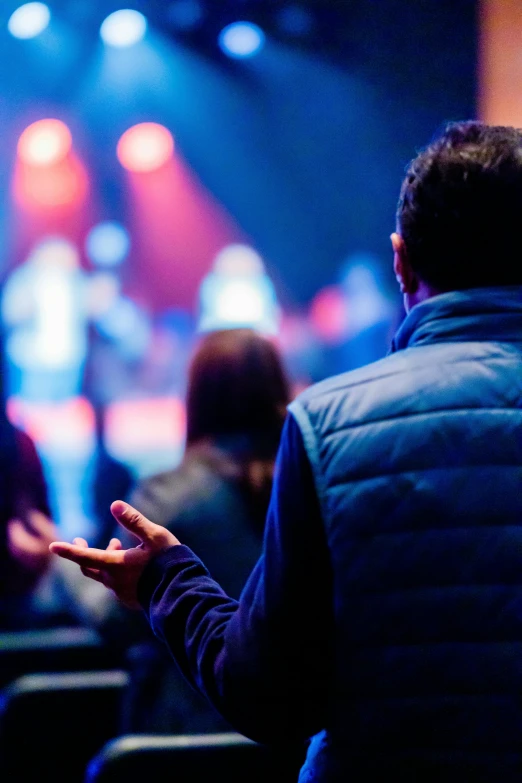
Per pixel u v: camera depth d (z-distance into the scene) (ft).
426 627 4.68
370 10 37.01
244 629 4.95
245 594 5.11
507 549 4.72
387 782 4.63
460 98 37.52
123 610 8.75
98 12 39.81
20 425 10.81
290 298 50.24
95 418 26.35
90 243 48.80
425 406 4.93
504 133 5.32
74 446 38.50
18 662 10.79
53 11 39.93
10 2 39.17
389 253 46.98
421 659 4.66
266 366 8.66
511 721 4.58
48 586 10.39
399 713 4.65
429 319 5.23
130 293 47.80
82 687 9.91
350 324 43.88
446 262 5.22
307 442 4.98
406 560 4.75
